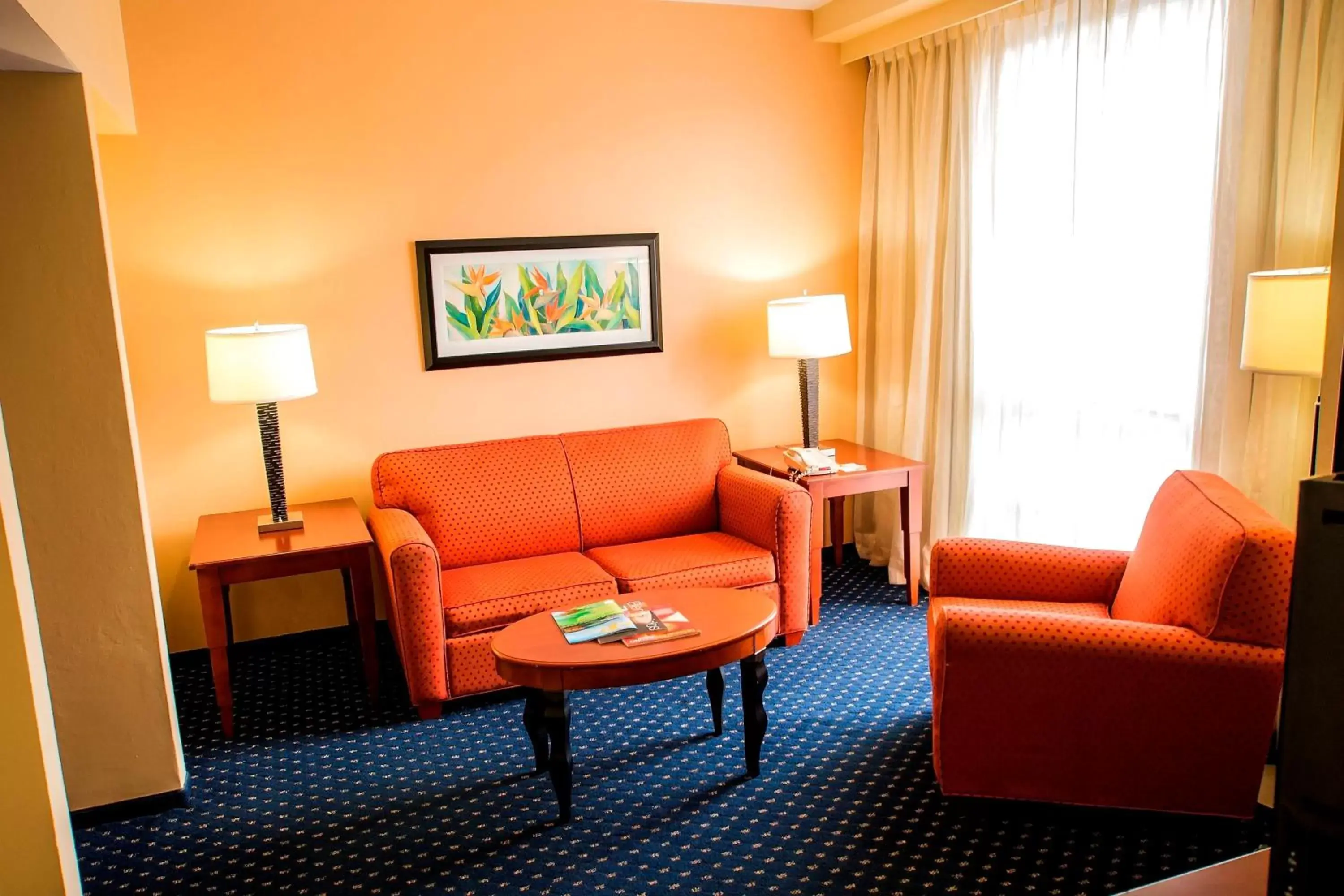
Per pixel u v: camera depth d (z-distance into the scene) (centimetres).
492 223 412
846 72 468
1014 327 399
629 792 284
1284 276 240
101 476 260
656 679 263
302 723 340
